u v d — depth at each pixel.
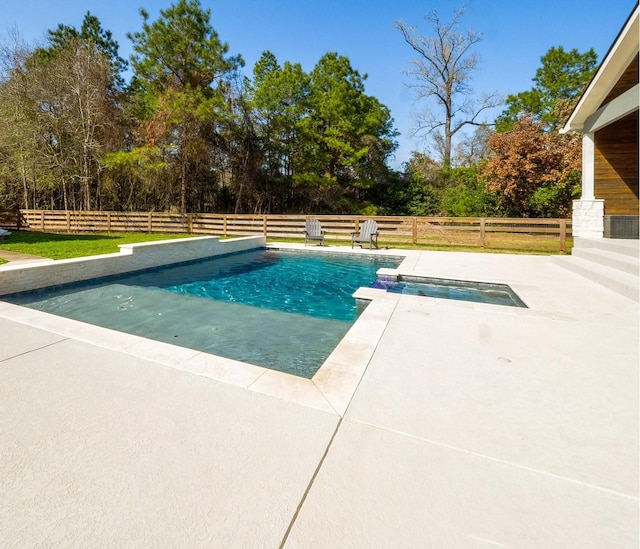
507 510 1.30
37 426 1.81
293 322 4.34
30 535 1.20
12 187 17.78
